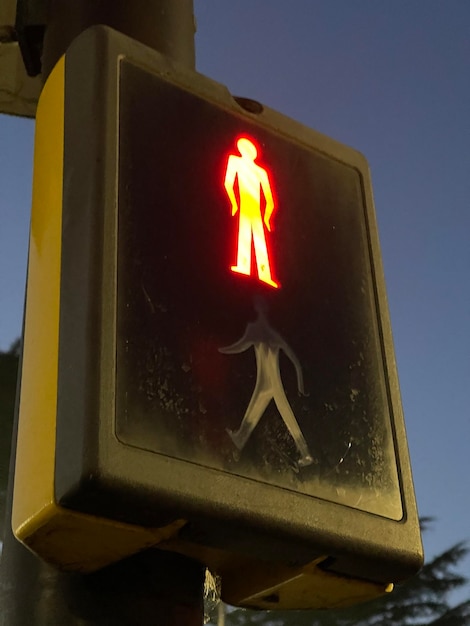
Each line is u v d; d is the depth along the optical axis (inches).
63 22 105.6
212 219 84.4
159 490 66.1
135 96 85.5
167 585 75.9
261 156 94.1
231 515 69.1
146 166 82.3
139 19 105.0
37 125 90.4
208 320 78.2
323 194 98.0
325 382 83.5
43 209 83.4
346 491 78.3
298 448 77.3
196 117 89.8
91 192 76.9
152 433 68.9
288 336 83.8
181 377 73.2
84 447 64.9
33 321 77.6
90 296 71.4
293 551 73.5
